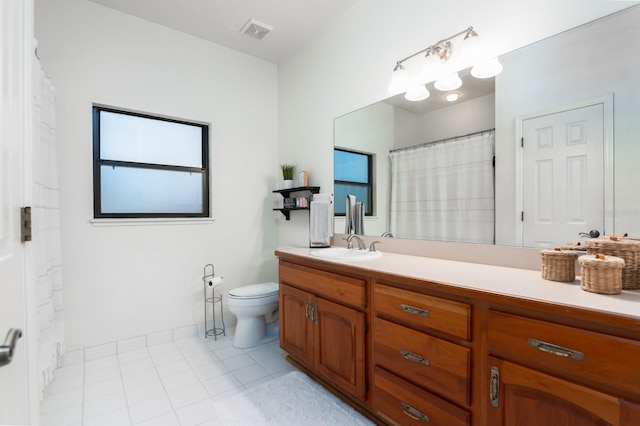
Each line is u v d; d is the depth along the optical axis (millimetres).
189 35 2705
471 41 1564
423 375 1285
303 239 2910
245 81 3035
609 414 828
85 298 2240
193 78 2725
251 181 3080
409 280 1324
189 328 2701
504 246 1550
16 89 814
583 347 879
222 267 2889
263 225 3156
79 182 2219
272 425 1549
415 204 1962
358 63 2330
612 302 914
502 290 1076
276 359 2281
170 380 1974
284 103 3156
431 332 1269
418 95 1932
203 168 2877
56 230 1987
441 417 1213
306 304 1943
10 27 776
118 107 2383
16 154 810
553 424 933
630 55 1193
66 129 2168
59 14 2146
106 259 2326
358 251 2076
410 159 1987
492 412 1076
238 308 2441
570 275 1179
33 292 897
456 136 1751
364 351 1556
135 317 2445
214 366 2166
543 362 956
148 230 2512
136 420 1590
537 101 1436
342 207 2488
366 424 1553
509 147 1533
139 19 2467
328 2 2312
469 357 1137
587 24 1294
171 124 2729
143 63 2482
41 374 1725
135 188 2551
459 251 1738
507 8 1531
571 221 1333
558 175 1371
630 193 1188
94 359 2256
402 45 2018
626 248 1052
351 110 2396
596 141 1268
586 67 1295
